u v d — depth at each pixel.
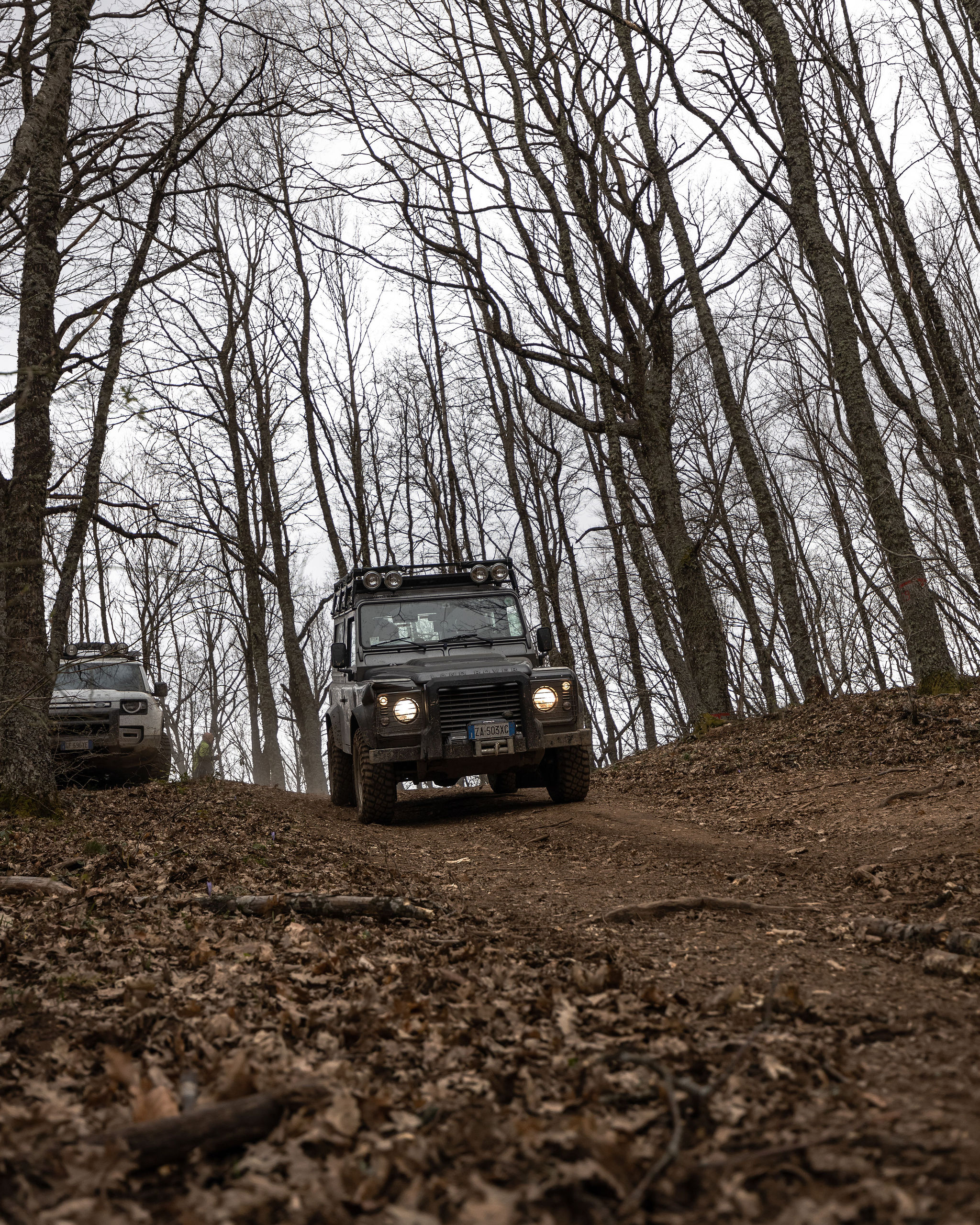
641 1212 2.05
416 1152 2.38
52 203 9.86
